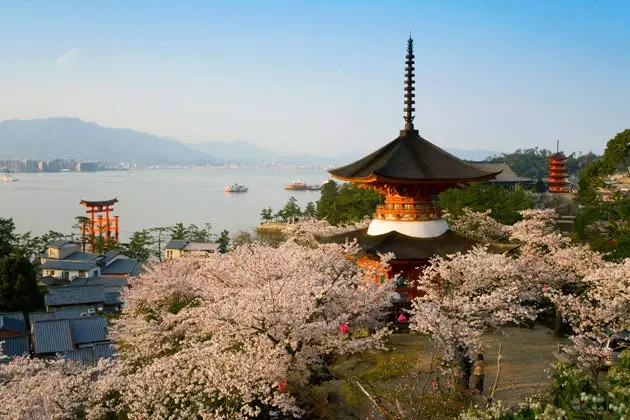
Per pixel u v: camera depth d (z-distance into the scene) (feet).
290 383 62.03
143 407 61.57
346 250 93.30
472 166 101.96
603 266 95.50
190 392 60.80
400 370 63.93
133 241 385.91
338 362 73.97
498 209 172.76
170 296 107.55
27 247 372.17
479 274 73.82
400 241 95.61
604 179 185.47
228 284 83.82
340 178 106.22
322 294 66.90
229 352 61.46
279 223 474.08
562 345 72.90
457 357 61.87
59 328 181.37
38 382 78.95
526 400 48.62
